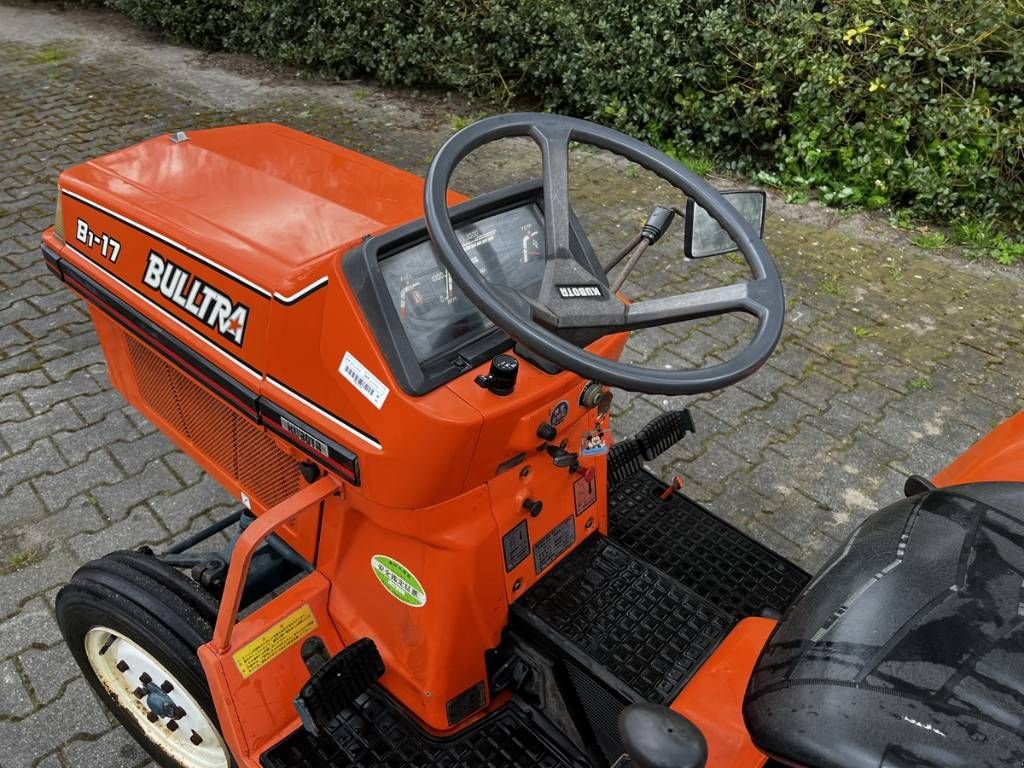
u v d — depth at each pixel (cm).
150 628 216
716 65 607
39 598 307
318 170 256
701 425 399
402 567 204
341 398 190
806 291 498
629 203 586
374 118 724
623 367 159
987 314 482
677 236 550
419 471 180
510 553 211
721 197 204
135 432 383
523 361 194
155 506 346
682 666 210
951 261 533
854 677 145
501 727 218
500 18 682
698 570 258
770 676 156
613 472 277
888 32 551
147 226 235
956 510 182
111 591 223
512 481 205
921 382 427
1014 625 151
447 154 177
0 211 559
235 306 212
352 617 224
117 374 296
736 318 475
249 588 242
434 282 198
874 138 570
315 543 225
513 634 220
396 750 211
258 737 211
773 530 345
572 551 237
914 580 162
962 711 137
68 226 270
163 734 251
